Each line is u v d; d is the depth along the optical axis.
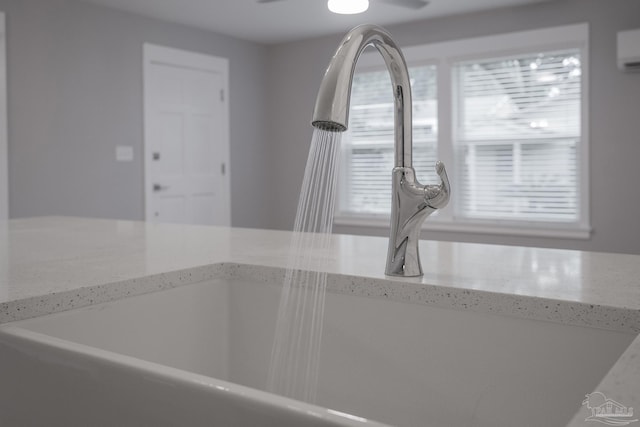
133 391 0.59
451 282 0.95
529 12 4.97
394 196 0.99
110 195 5.07
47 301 0.86
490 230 5.20
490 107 5.21
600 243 4.78
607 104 4.70
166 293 1.05
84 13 4.82
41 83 4.56
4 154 4.35
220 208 6.06
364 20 5.47
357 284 0.99
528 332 0.84
